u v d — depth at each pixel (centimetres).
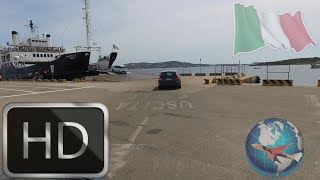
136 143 634
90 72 5275
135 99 1459
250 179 427
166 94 1678
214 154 545
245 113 981
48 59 5412
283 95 1509
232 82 2322
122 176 443
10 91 2173
